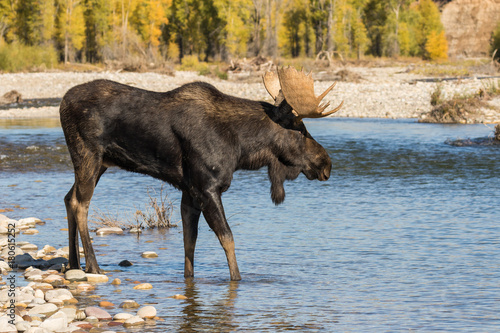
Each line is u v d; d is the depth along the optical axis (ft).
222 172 74.13
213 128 73.77
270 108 76.28
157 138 74.28
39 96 449.48
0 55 646.33
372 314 64.34
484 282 75.36
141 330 59.52
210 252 92.84
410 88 412.98
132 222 111.86
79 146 75.51
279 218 113.80
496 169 170.81
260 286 74.84
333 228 105.50
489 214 114.83
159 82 529.86
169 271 82.33
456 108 300.81
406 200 129.80
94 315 62.90
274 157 76.64
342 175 164.76
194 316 63.87
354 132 263.29
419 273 79.56
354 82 505.66
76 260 79.77
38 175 163.84
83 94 75.51
